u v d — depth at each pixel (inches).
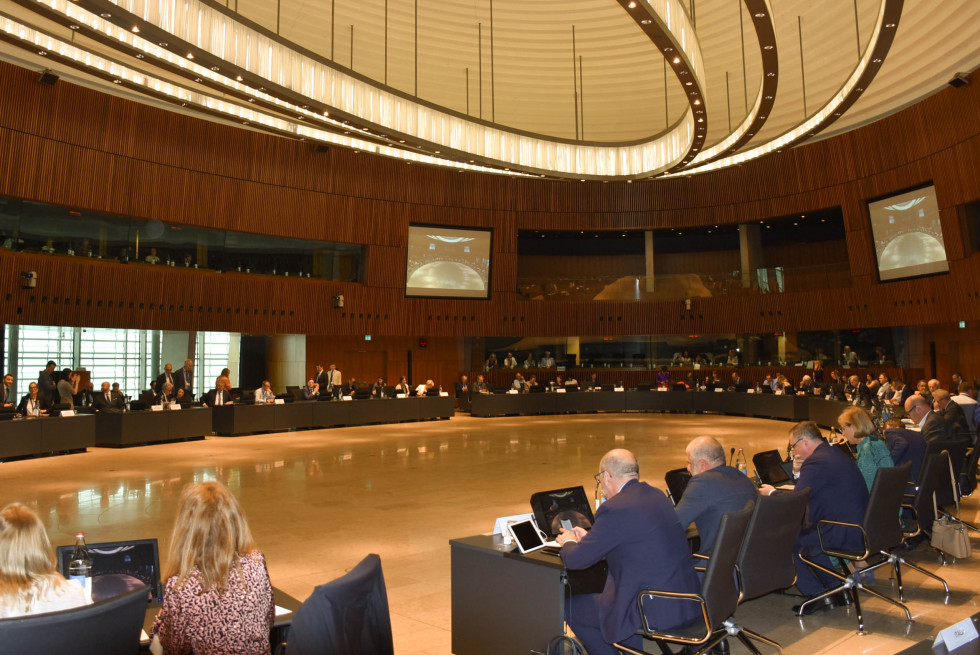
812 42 600.1
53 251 613.6
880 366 797.9
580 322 927.0
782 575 157.9
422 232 860.0
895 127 702.5
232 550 103.3
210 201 698.8
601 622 141.0
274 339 820.6
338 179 790.5
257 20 587.2
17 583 94.4
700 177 905.5
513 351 992.2
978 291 655.1
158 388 643.5
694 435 634.2
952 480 233.8
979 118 608.7
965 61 601.9
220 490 106.2
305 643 95.3
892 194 740.7
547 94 741.9
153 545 130.0
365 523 302.0
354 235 807.7
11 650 81.8
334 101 327.6
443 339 951.0
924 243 713.0
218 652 99.3
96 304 624.7
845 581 182.7
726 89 707.4
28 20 517.0
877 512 184.4
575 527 158.1
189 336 752.3
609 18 615.8
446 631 176.1
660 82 709.9
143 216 655.1
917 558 244.8
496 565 149.7
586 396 894.4
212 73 332.2
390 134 356.2
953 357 738.2
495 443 586.9
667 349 968.9
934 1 513.3
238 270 746.8
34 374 638.5
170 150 666.2
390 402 774.5
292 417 689.6
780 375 821.9
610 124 813.2
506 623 147.5
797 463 242.5
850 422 232.8
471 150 395.9
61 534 284.2
